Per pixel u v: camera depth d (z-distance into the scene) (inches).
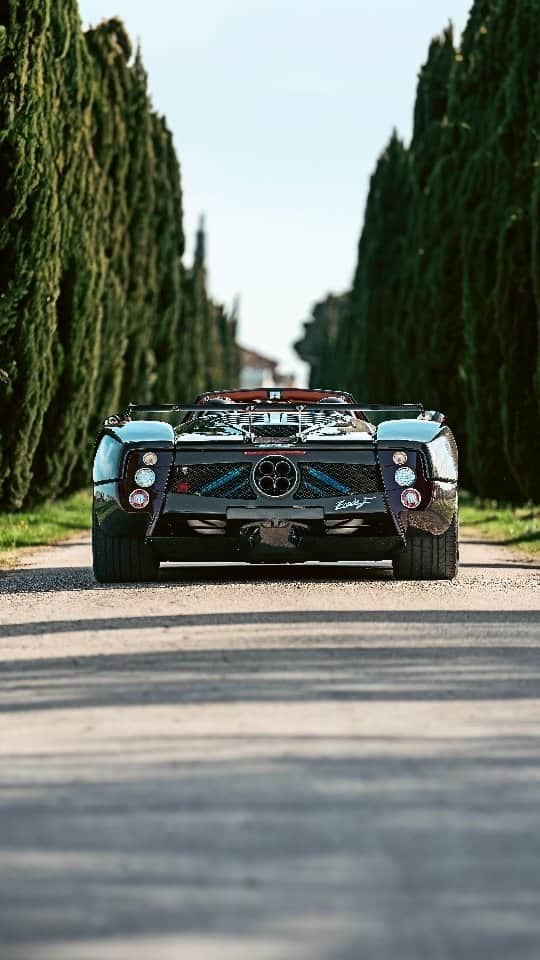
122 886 193.5
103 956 167.3
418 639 420.8
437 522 573.6
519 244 1280.8
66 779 252.4
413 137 2310.5
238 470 563.5
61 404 1294.3
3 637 432.8
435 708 316.8
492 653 395.2
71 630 445.7
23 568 702.5
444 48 2279.8
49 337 1160.8
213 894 189.8
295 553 567.5
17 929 177.8
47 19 1024.2
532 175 1360.7
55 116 1187.9
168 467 565.3
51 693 337.7
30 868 201.5
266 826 222.4
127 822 224.8
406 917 180.9
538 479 1291.8
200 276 4008.4
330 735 288.0
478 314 1424.7
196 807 233.3
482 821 225.0
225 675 359.3
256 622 458.3
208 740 283.3
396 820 225.6
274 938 173.2
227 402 603.5
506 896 188.9
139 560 589.6
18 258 1043.9
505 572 661.9
